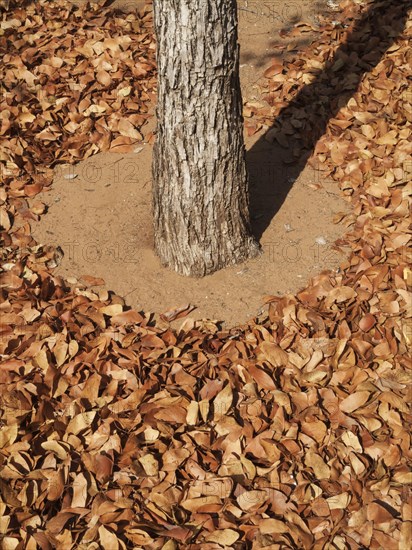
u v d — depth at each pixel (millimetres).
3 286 4398
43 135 5410
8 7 6695
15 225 4828
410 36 6258
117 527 3307
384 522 3289
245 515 3336
